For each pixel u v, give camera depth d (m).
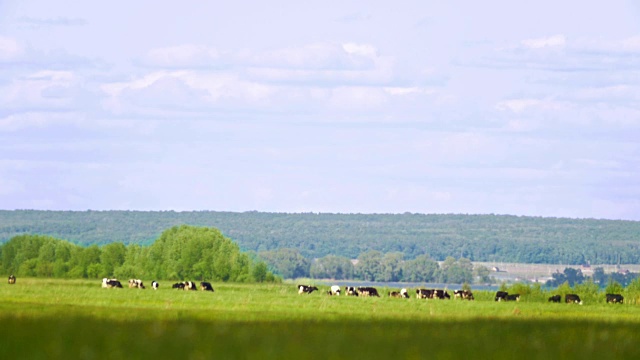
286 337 54.69
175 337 53.09
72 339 50.81
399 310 94.25
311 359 46.22
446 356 49.06
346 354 48.31
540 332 63.72
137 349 47.84
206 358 45.50
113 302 94.12
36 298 96.81
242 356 46.25
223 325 61.84
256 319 70.25
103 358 44.88
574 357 50.09
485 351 51.47
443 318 77.94
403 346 52.50
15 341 49.22
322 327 62.94
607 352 52.38
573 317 89.12
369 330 61.59
